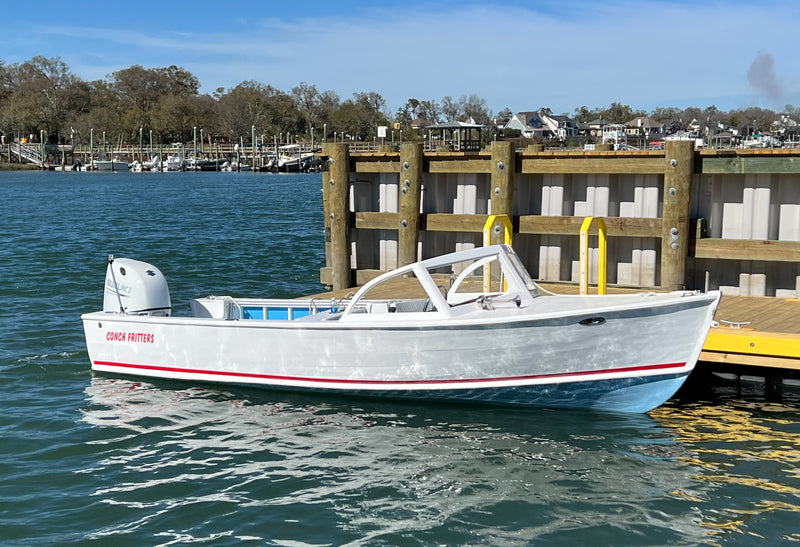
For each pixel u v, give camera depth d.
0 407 9.52
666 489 7.28
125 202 49.97
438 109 137.38
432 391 9.32
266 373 9.84
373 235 14.79
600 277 10.95
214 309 11.15
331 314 10.09
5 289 17.36
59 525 6.70
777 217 11.99
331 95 153.75
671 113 148.50
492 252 9.96
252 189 68.56
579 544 6.35
